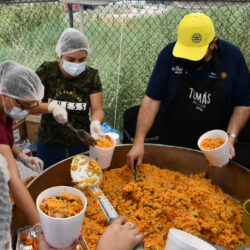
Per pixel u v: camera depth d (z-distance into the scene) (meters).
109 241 0.97
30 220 1.25
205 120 1.96
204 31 1.65
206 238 1.37
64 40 1.99
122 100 3.63
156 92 2.01
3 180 0.65
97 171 1.50
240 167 1.66
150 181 1.73
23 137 3.69
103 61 3.62
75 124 2.28
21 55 3.79
